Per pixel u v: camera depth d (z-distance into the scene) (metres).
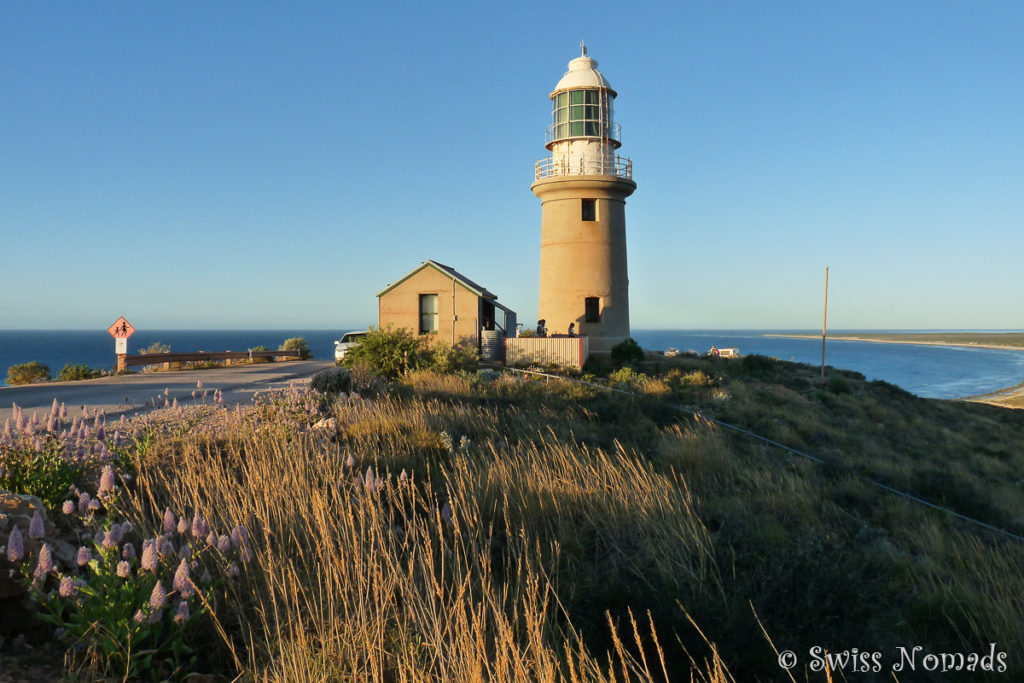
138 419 12.55
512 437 13.80
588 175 35.22
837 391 33.03
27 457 6.82
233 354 41.19
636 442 15.33
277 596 5.36
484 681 4.50
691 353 46.69
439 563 6.57
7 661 4.15
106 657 4.24
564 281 36.22
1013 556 9.63
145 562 4.38
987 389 100.00
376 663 4.43
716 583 6.71
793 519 10.12
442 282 29.41
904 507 12.69
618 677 4.92
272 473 8.11
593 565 7.07
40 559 4.29
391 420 13.59
